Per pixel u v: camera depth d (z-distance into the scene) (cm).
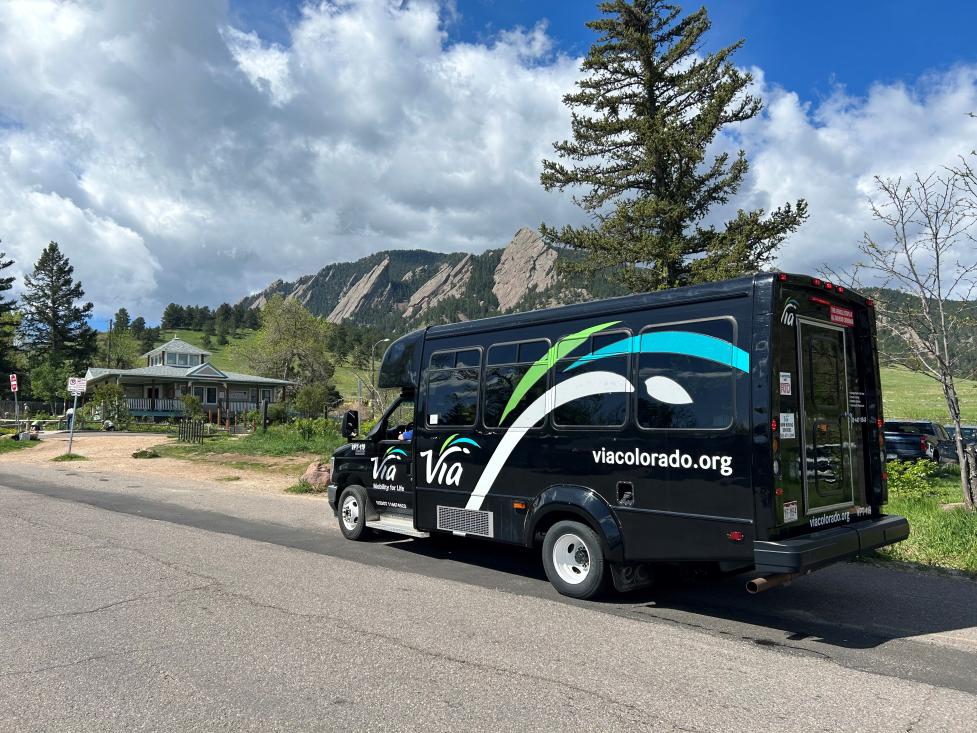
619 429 619
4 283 6888
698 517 559
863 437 657
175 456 2338
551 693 423
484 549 899
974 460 1017
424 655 487
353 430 946
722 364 558
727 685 441
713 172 2227
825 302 609
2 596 635
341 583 699
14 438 3008
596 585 631
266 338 7581
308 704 402
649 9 2320
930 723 389
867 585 711
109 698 409
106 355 8988
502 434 727
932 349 998
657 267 2098
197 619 566
